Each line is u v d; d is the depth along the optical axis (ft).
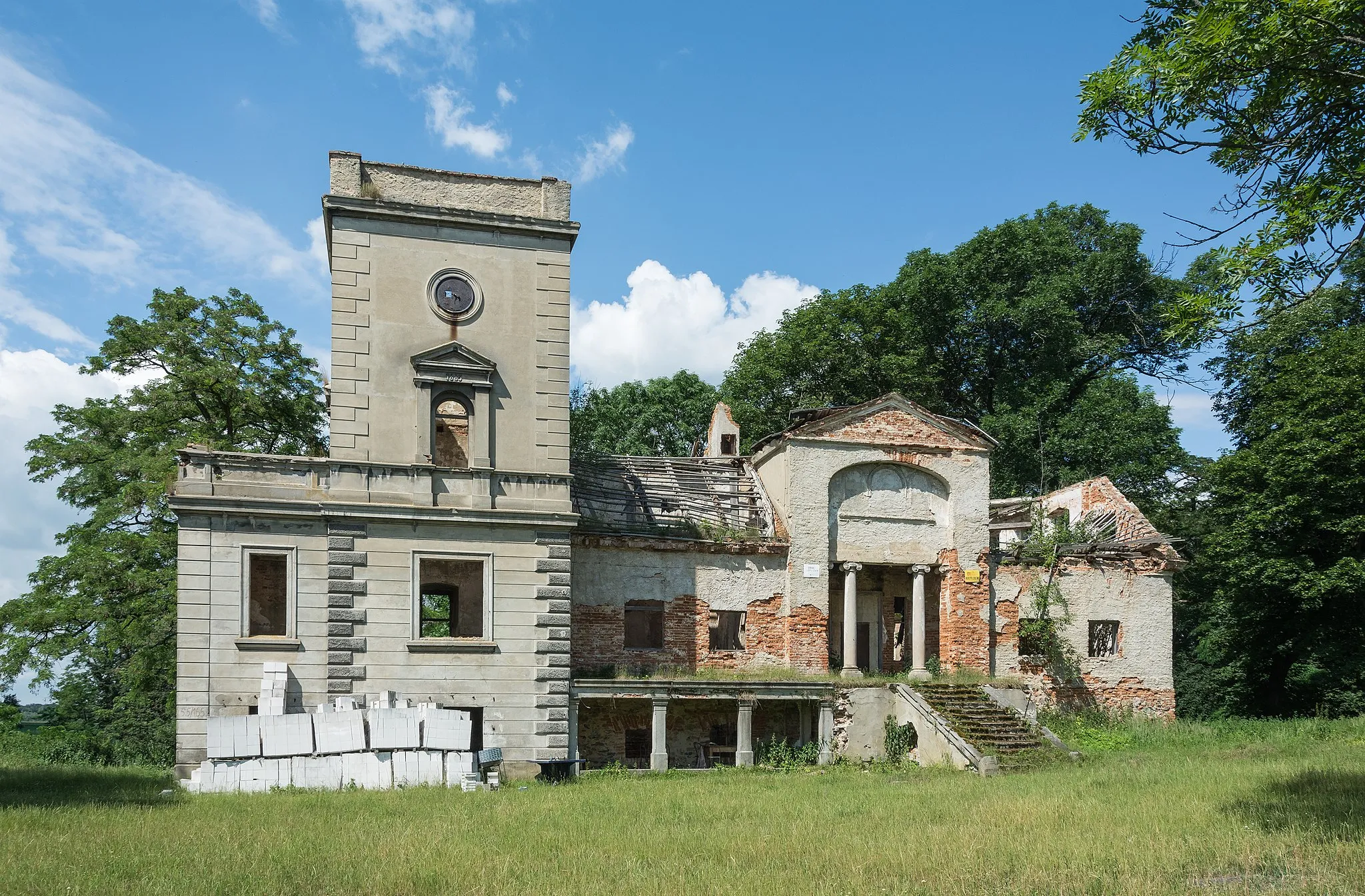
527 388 96.43
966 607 116.67
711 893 43.06
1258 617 130.72
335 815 64.95
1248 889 41.75
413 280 94.79
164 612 115.24
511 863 48.65
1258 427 132.36
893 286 174.70
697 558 110.83
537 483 95.30
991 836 54.34
